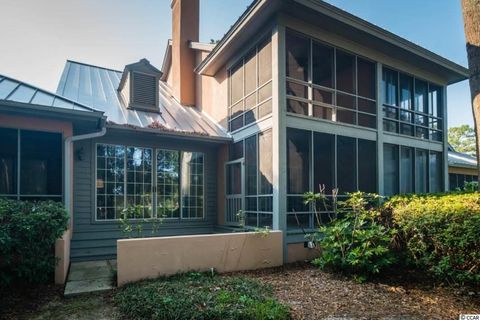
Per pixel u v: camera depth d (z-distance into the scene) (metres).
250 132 8.62
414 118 10.46
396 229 6.11
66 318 4.20
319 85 8.45
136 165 8.75
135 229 8.37
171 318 3.95
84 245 7.70
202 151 9.88
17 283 5.16
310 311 4.33
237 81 9.56
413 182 10.17
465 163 13.84
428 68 10.61
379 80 9.38
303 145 7.96
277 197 7.39
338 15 7.78
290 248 7.35
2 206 5.02
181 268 5.93
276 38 7.55
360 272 5.84
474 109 6.75
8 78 6.95
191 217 9.53
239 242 6.57
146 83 10.17
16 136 6.39
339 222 6.62
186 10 12.66
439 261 5.39
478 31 6.66
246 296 4.57
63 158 6.65
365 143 9.05
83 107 6.63
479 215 5.06
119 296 4.82
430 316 4.22
